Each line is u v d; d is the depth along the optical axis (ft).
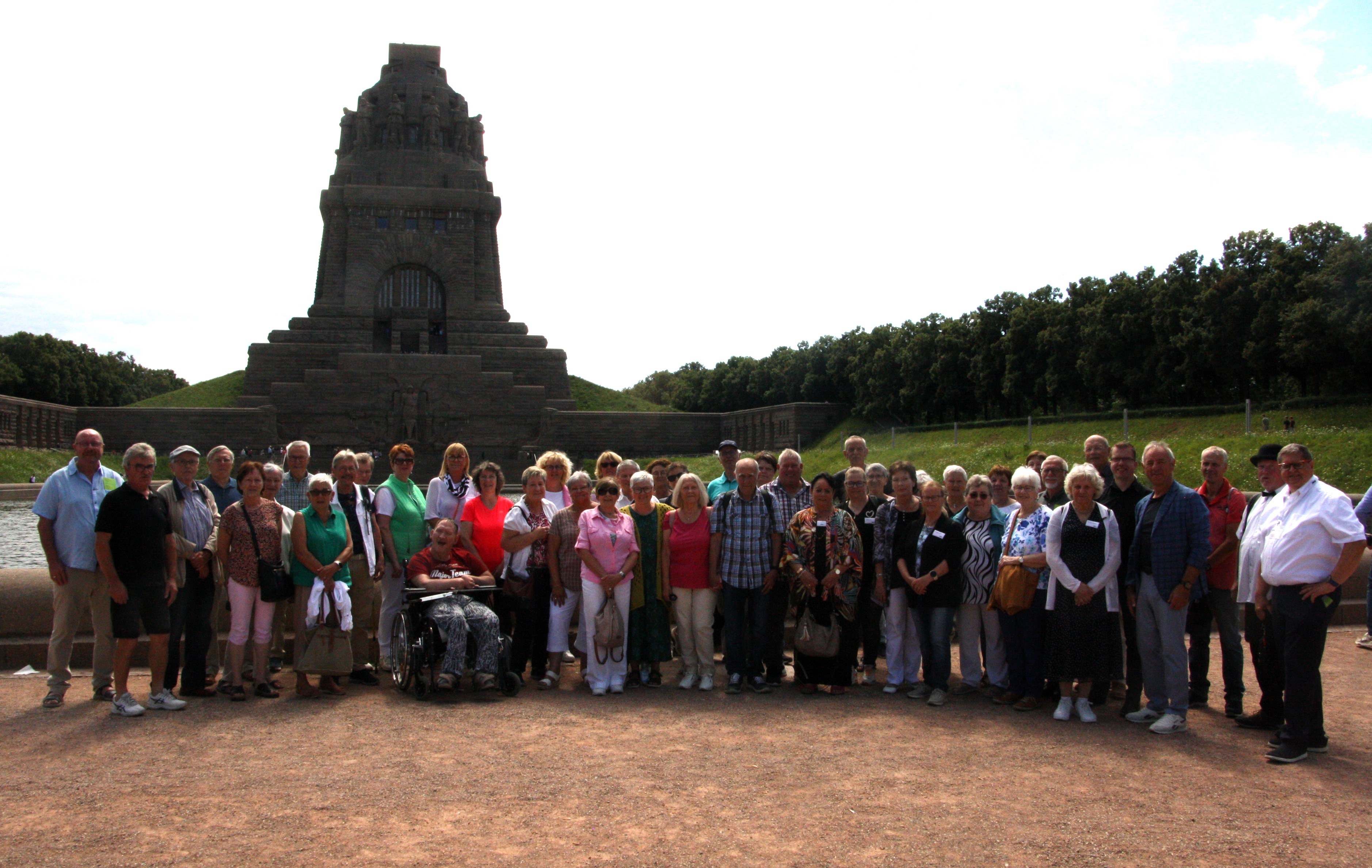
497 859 25.88
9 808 29.58
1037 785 32.22
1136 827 28.45
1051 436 241.76
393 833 27.71
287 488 52.85
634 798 30.66
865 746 36.94
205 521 46.34
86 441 44.09
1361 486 138.82
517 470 331.57
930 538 44.34
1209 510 44.96
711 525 47.03
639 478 48.37
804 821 28.78
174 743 36.83
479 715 41.52
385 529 50.24
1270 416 198.08
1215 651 57.16
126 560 41.37
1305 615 35.53
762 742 37.32
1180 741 38.17
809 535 45.73
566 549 47.65
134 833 27.61
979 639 46.80
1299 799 31.09
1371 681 48.03
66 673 43.32
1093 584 40.34
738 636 46.50
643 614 47.42
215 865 25.44
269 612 45.21
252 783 32.04
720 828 28.19
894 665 46.52
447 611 44.70
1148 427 221.87
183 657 49.93
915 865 25.70
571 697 45.24
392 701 44.29
